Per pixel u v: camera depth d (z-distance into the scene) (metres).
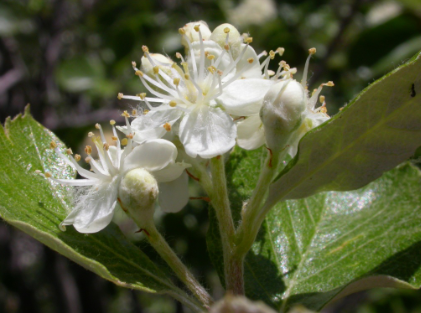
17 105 0.16
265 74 0.07
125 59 0.16
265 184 0.06
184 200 0.07
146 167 0.06
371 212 0.08
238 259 0.06
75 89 0.16
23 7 0.17
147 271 0.06
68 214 0.06
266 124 0.06
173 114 0.06
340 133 0.05
